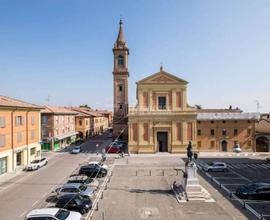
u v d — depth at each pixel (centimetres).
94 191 2888
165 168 4353
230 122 6184
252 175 3869
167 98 5919
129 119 5903
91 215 2302
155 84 5919
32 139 5019
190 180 2745
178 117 5872
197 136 6184
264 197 2681
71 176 3497
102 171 3759
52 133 6462
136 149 5894
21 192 3039
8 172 4084
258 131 6272
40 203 2658
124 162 4925
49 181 3534
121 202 2634
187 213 2333
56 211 1953
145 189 3091
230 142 6178
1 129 3919
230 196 2773
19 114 4488
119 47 7806
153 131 5891
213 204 2559
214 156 5634
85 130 9206
